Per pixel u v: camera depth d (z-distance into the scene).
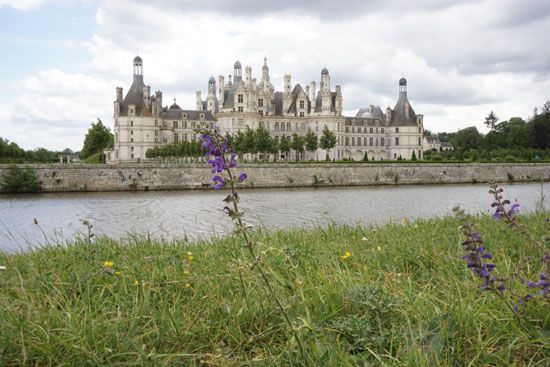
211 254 10.29
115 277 7.94
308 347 5.23
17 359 5.05
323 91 147.50
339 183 83.31
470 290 6.74
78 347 5.00
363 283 7.15
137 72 143.38
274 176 79.19
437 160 109.81
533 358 5.08
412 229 14.09
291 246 10.13
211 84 172.38
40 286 7.46
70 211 42.34
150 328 5.84
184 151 114.69
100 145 121.50
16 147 138.12
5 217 38.22
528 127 141.75
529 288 6.49
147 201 52.69
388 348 5.38
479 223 13.39
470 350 5.25
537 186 72.88
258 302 6.51
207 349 5.60
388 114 162.38
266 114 150.38
